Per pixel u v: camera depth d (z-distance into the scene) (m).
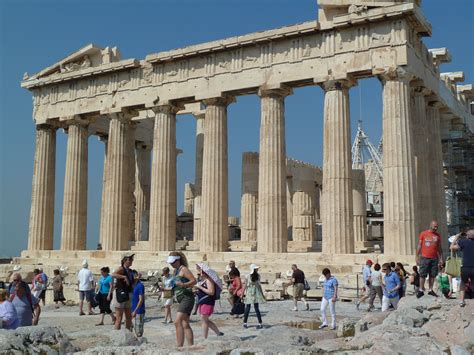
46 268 43.88
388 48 35.69
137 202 59.81
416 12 35.03
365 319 17.25
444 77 47.09
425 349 13.32
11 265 46.41
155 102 44.62
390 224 34.31
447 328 14.71
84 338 17.44
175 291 15.15
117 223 45.53
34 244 49.84
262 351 13.39
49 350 14.21
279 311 25.61
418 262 20.70
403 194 34.22
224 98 42.12
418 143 39.34
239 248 48.47
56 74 50.03
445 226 41.97
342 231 35.75
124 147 46.88
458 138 50.09
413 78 37.16
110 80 47.59
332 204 36.16
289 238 57.41
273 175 38.84
